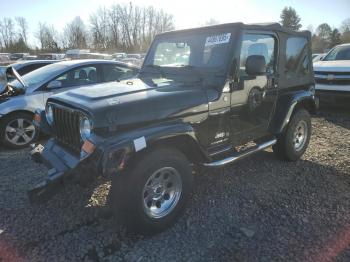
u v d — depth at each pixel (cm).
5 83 620
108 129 281
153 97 312
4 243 303
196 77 373
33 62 868
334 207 360
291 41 452
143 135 285
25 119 583
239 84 371
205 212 352
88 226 329
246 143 411
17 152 562
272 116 439
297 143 499
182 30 412
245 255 284
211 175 446
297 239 304
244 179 434
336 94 805
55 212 355
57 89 614
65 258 283
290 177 440
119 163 271
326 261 274
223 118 366
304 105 513
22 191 404
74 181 294
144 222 302
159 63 432
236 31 361
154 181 310
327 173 453
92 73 656
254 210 356
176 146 329
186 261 278
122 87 348
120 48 6469
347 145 573
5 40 6862
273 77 424
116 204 296
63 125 337
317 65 867
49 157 338
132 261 279
